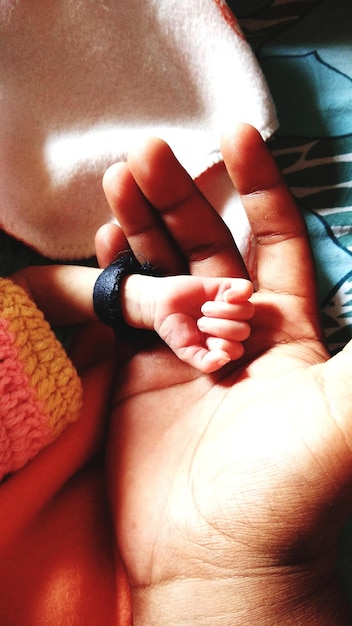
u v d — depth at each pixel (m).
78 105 0.27
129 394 0.26
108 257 0.27
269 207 0.24
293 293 0.25
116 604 0.23
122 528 0.23
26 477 0.24
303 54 0.30
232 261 0.26
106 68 0.27
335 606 0.22
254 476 0.21
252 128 0.24
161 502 0.23
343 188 0.29
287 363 0.23
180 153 0.28
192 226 0.25
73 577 0.23
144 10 0.27
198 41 0.27
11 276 0.27
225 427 0.22
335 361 0.22
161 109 0.28
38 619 0.23
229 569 0.21
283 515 0.20
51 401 0.24
